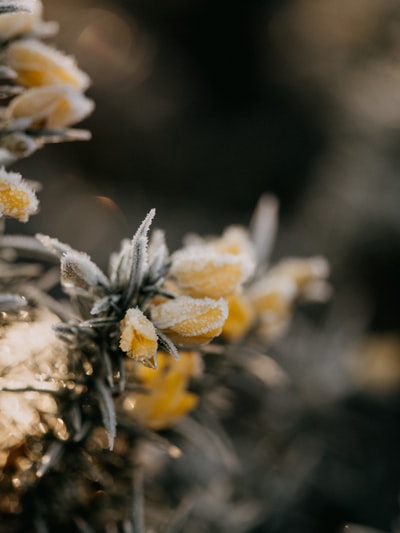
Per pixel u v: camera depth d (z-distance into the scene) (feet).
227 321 0.82
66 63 0.75
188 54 4.27
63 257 0.65
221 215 3.53
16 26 0.74
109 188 3.42
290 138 3.80
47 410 0.71
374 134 2.59
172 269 0.69
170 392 0.75
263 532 1.36
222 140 3.84
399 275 2.43
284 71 3.84
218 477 1.24
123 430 0.74
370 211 2.50
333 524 1.55
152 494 0.90
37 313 0.73
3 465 0.72
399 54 2.53
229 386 1.42
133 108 3.70
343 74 3.12
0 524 0.74
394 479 1.63
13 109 0.73
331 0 3.12
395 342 1.73
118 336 0.68
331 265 2.56
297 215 3.18
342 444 1.55
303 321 1.73
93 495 0.77
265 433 1.42
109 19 3.92
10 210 0.63
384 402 1.65
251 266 0.70
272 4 4.17
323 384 1.52
